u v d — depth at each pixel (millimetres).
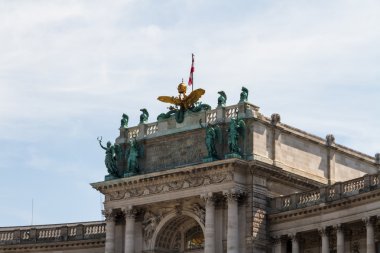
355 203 108812
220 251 116750
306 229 114312
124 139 128375
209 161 117625
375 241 108312
